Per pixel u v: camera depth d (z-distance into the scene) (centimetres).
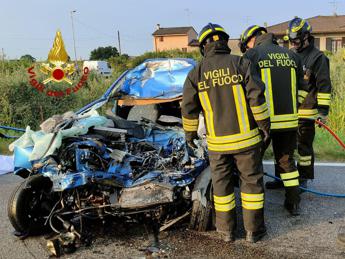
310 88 530
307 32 517
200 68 404
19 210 423
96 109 547
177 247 405
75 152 409
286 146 473
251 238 411
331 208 502
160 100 554
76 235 413
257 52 464
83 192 414
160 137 516
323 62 514
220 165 406
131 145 471
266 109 390
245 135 395
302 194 552
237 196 544
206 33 405
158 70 582
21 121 1030
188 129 420
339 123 895
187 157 443
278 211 495
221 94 395
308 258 379
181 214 446
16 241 432
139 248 407
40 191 439
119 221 461
